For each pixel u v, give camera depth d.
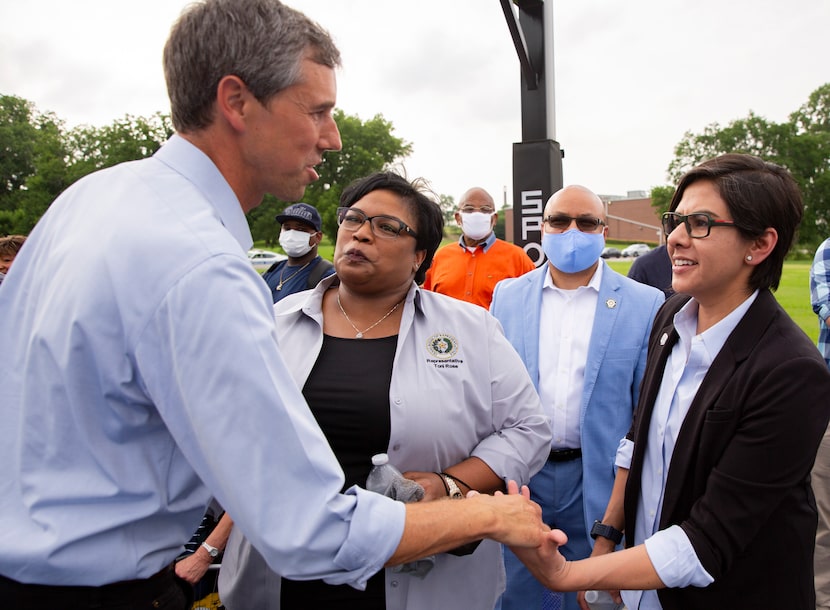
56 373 0.98
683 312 1.64
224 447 0.94
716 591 1.44
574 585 1.44
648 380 1.73
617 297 2.60
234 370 0.94
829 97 53.16
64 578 0.99
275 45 1.09
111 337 0.97
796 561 1.40
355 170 47.69
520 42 4.04
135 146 40.22
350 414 1.65
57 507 0.99
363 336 1.78
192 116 1.14
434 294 1.90
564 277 2.75
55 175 41.31
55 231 1.11
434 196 1.83
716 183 1.44
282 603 1.63
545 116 4.50
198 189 1.12
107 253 0.99
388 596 1.58
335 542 1.00
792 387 1.31
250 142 1.15
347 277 1.72
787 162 48.25
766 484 1.33
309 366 1.72
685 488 1.49
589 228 2.64
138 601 1.07
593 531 1.94
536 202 4.52
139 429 1.03
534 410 1.83
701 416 1.45
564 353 2.62
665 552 1.40
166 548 1.11
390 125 50.34
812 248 47.00
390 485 1.43
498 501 1.32
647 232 72.50
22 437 1.01
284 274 4.50
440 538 1.13
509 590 2.45
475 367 1.77
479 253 4.60
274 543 0.97
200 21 1.10
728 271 1.45
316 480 0.99
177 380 0.96
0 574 0.99
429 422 1.64
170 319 0.95
